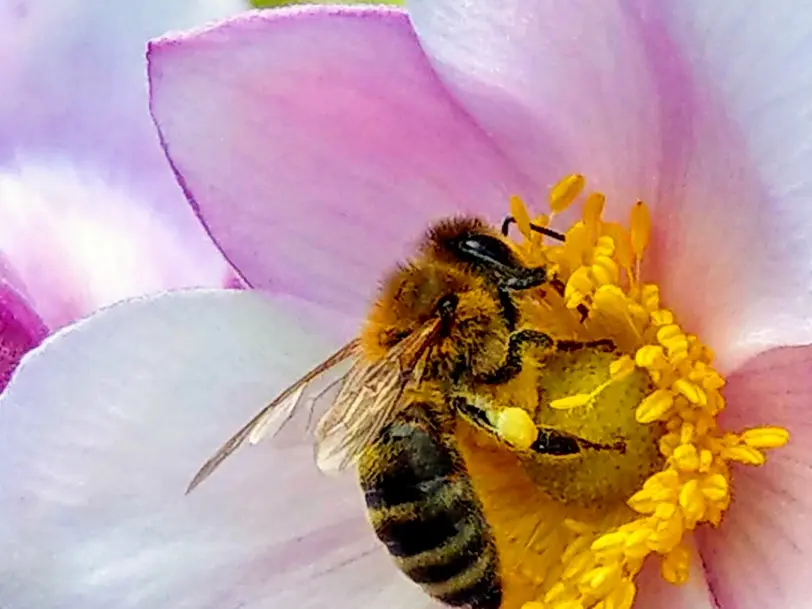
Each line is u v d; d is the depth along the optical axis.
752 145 0.07
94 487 0.08
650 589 0.08
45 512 0.08
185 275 0.09
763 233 0.07
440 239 0.08
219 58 0.08
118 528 0.08
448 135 0.08
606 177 0.08
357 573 0.08
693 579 0.08
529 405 0.08
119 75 0.09
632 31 0.07
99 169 0.09
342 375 0.08
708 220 0.08
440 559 0.08
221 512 0.08
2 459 0.08
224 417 0.08
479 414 0.08
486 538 0.08
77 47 0.09
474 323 0.08
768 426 0.08
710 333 0.08
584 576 0.08
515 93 0.08
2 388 0.09
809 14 0.07
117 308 0.08
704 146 0.08
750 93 0.07
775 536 0.08
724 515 0.08
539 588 0.08
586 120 0.08
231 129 0.08
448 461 0.08
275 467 0.08
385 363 0.08
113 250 0.09
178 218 0.09
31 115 0.09
